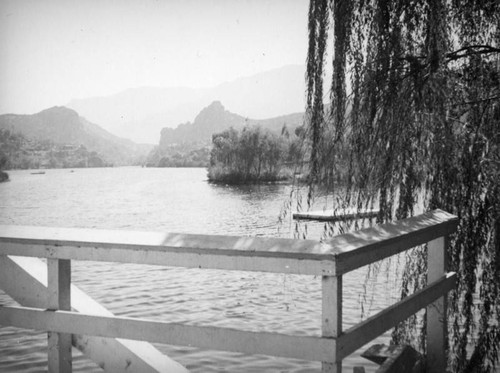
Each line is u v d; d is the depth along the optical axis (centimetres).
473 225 412
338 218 430
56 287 196
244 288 1606
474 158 407
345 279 1568
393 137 414
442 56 389
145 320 183
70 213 4959
